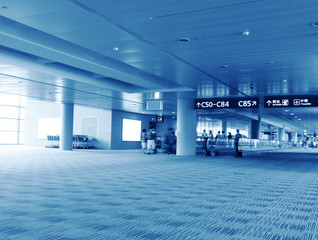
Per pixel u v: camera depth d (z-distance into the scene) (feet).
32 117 108.58
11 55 35.73
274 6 19.77
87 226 12.12
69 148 80.38
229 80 43.80
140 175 28.71
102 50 30.14
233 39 26.25
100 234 11.16
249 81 44.16
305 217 14.12
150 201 17.03
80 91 60.59
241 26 23.32
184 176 28.50
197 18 21.90
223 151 78.28
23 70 43.01
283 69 36.63
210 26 23.41
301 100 50.01
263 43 27.17
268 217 14.05
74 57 33.32
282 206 16.37
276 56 31.17
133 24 23.20
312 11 20.42
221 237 11.07
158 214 14.21
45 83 53.01
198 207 15.79
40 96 70.33
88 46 28.91
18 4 20.04
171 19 22.16
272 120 123.85
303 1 18.98
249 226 12.54
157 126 118.32
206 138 68.08
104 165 38.55
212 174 30.45
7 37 27.22
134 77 43.73
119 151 80.38
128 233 11.34
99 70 39.37
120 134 97.66
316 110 80.74
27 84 54.60
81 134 99.35
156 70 38.19
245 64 34.60
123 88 57.77
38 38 29.40
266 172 33.30
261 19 21.91
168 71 38.63
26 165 37.35
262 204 16.80
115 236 10.96
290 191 21.08
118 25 23.53
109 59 38.45
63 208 15.07
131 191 20.06
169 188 21.50
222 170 34.63
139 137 106.73
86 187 21.38
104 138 94.79
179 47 28.71
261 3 19.34
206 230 11.89
